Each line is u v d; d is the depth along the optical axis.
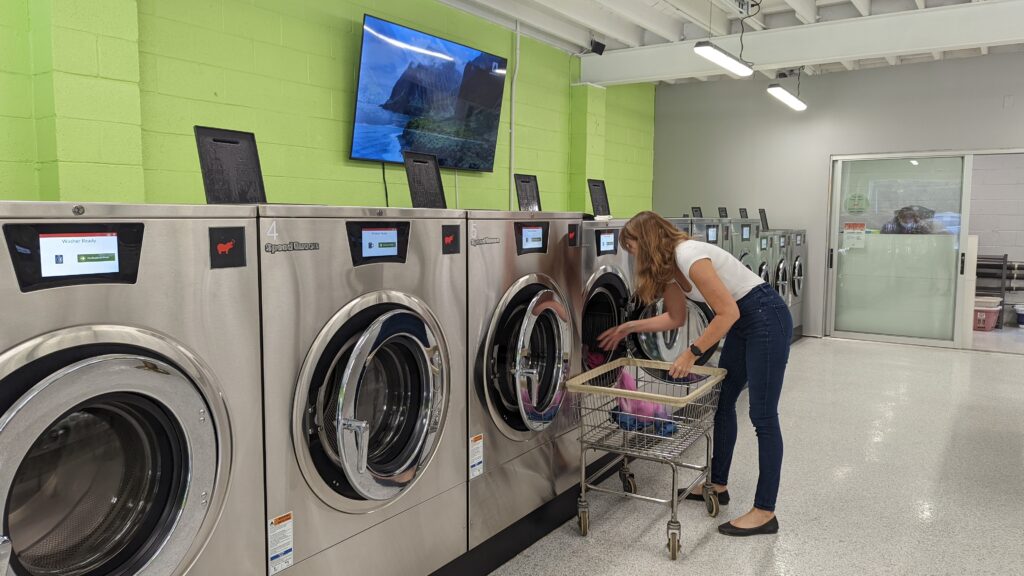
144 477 1.44
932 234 7.22
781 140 7.98
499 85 5.55
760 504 2.76
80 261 1.28
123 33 3.21
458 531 2.32
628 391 2.46
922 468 3.52
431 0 5.07
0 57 2.96
